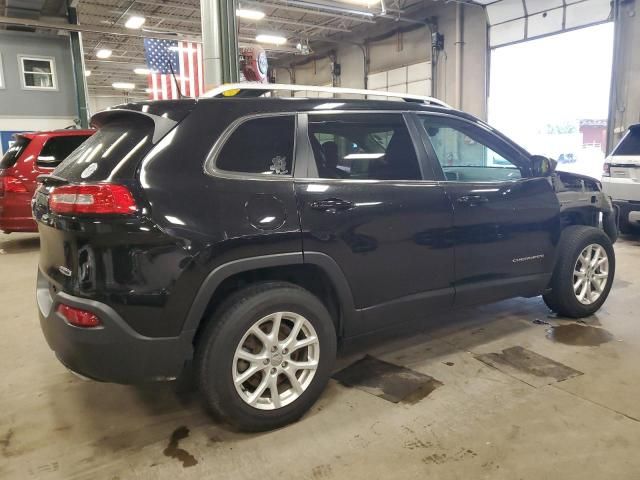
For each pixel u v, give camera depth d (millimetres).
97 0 14031
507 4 11719
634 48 9531
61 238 2121
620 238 7094
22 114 16469
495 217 3158
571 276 3662
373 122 2807
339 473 2094
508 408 2553
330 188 2529
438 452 2211
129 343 2078
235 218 2236
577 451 2186
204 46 6195
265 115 2469
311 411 2576
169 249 2090
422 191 2840
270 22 15508
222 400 2266
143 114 2301
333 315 2719
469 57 13172
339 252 2523
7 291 5012
